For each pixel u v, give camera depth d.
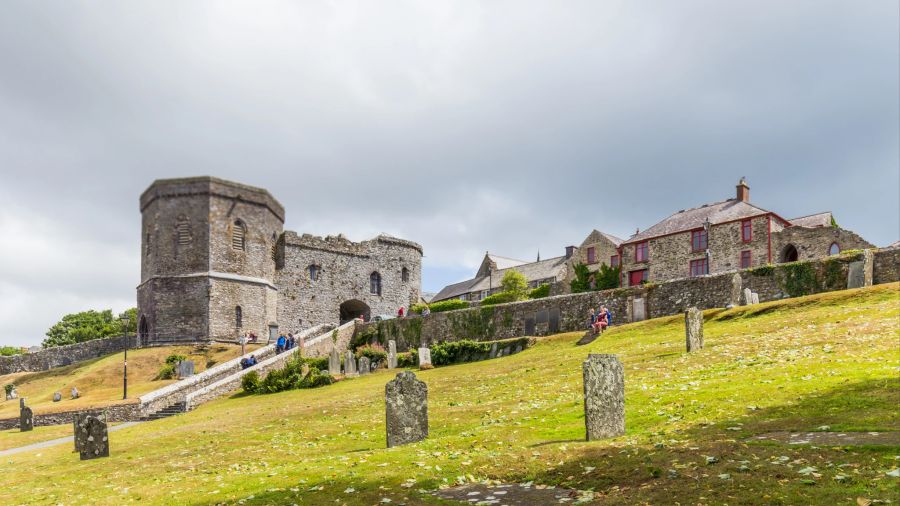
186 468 15.90
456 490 10.28
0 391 54.00
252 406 31.41
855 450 9.15
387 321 53.66
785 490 7.96
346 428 19.72
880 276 32.47
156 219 61.59
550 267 81.00
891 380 13.93
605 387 13.02
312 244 72.56
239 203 63.44
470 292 89.50
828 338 21.33
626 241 60.66
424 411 15.45
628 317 39.12
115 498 12.77
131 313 88.94
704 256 54.16
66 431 30.77
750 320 30.22
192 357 54.47
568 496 9.21
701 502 8.02
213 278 60.28
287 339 51.22
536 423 15.58
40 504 13.24
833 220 53.56
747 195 57.03
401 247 80.38
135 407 35.31
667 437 11.78
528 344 38.62
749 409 13.10
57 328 93.50
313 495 10.71
